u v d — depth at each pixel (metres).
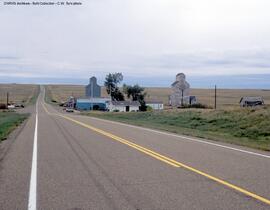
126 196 8.67
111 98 139.38
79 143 19.62
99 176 10.96
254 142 21.30
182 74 93.75
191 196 8.64
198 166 12.59
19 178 10.77
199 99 171.00
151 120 46.53
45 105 155.50
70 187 9.60
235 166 12.60
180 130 29.52
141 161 13.64
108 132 26.91
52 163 13.27
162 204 7.99
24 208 7.79
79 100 129.38
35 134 25.12
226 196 8.63
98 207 7.82
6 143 19.84
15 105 140.88
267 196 8.62
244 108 38.00
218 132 29.05
